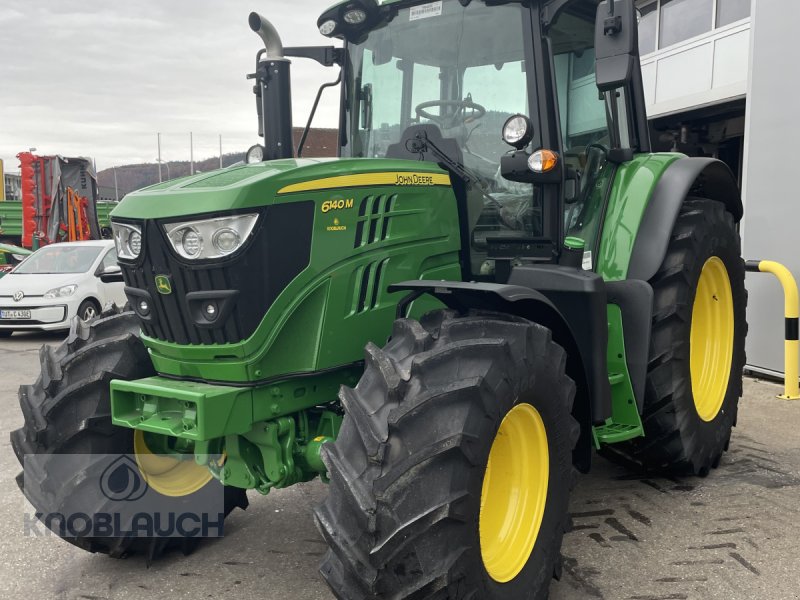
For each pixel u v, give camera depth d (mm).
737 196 4492
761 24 6266
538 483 2752
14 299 10148
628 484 4039
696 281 3857
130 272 2824
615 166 3955
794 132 5984
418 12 3525
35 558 3314
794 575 2982
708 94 10133
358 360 2912
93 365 3066
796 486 3961
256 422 2736
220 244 2555
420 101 3510
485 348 2459
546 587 2717
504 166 3105
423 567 2242
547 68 3244
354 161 2898
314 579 3062
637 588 2902
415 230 3066
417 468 2270
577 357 2949
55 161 14547
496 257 3352
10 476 4398
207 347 2652
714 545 3268
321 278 2760
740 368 4445
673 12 11078
